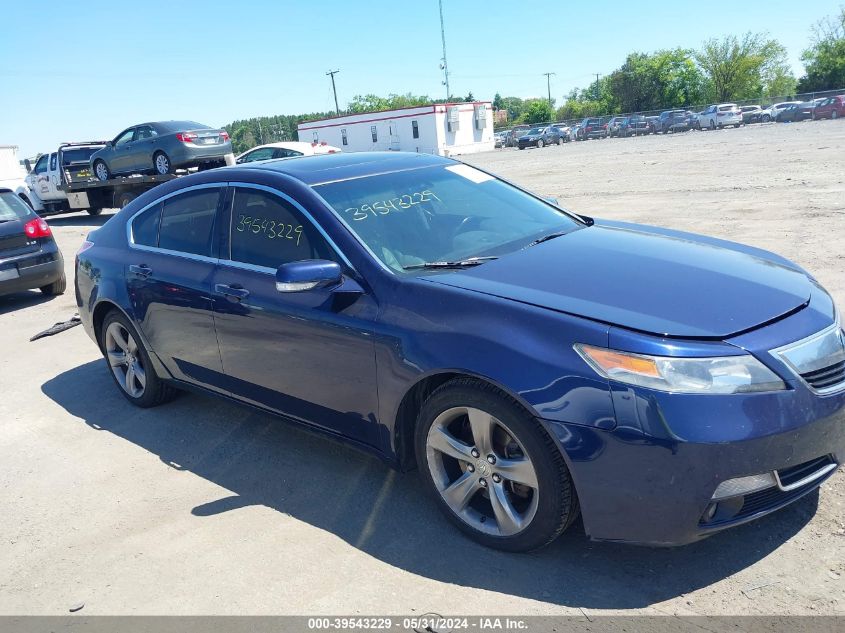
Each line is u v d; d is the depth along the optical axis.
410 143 49.22
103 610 2.93
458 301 3.02
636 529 2.64
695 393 2.51
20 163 25.36
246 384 4.05
